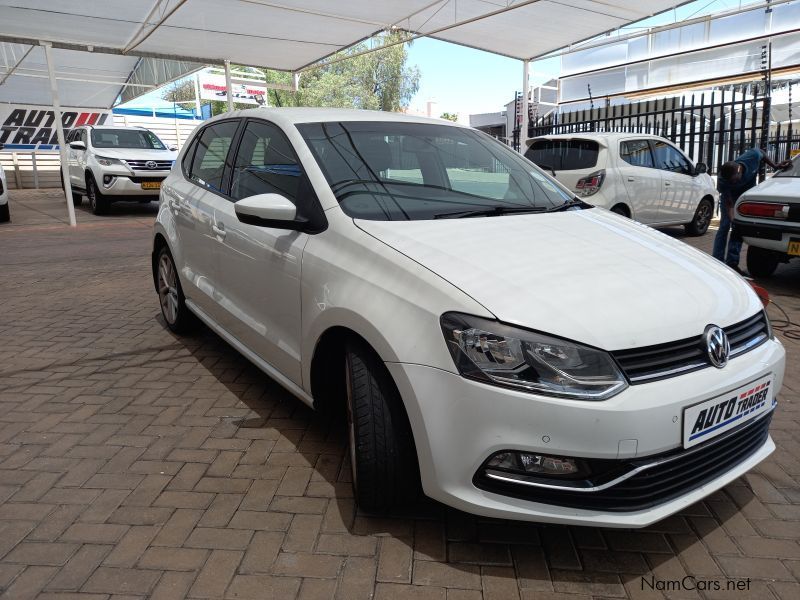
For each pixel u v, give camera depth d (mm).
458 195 3107
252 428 3320
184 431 3283
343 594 2117
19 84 20953
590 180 8039
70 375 4059
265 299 3137
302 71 15461
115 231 10992
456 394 2078
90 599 2086
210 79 30078
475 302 2117
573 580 2195
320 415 3482
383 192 2930
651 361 2082
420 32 11867
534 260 2381
